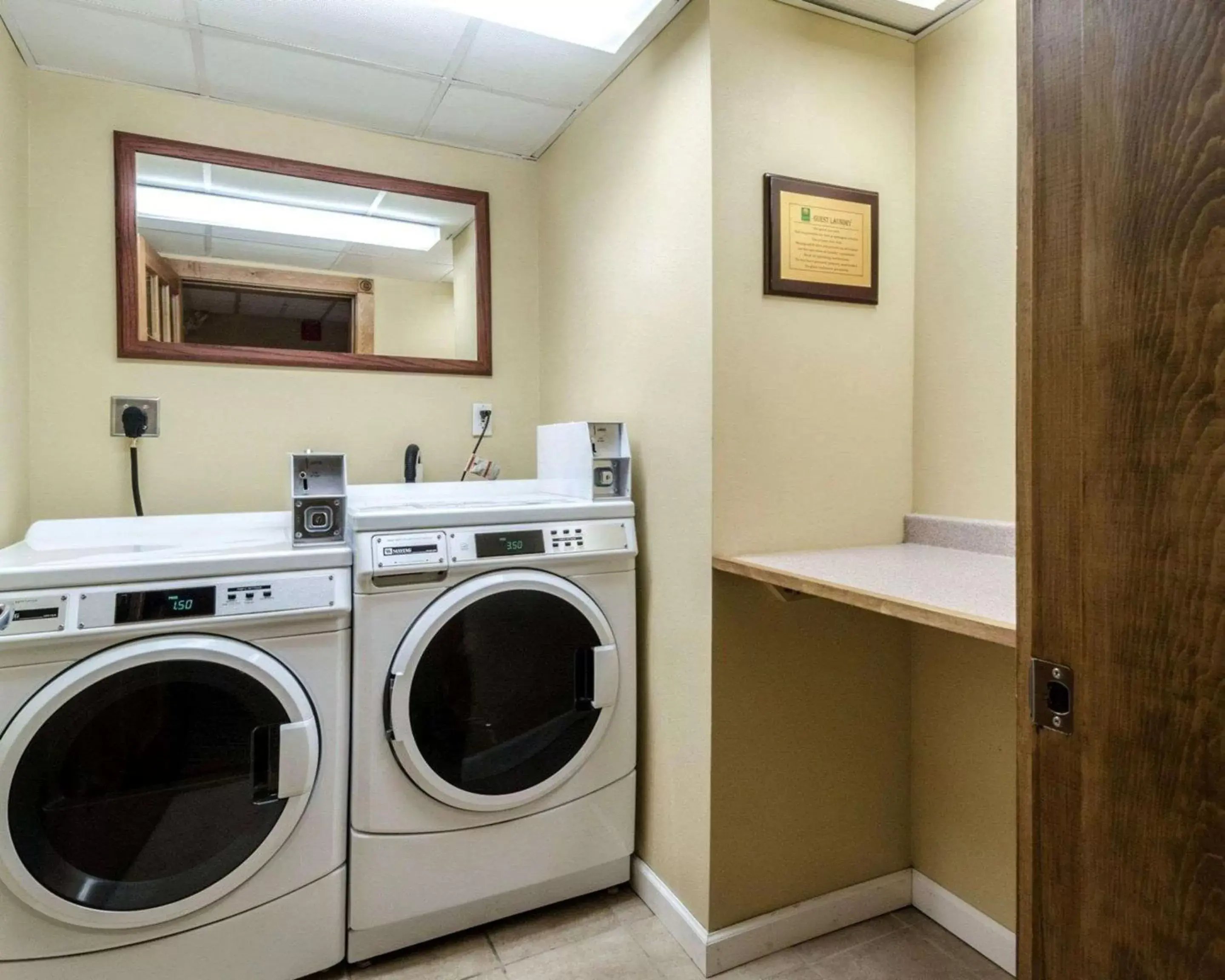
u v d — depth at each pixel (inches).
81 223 81.3
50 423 80.0
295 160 90.7
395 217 96.9
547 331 101.4
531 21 69.8
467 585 67.1
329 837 62.2
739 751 66.9
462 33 73.2
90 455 81.9
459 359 100.1
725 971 65.6
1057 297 27.1
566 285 95.0
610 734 74.2
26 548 65.6
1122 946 25.0
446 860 66.6
